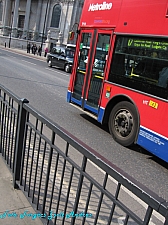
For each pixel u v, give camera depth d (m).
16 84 11.08
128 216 1.60
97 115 6.32
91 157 1.86
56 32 55.09
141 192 1.45
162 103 4.59
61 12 53.88
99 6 6.40
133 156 5.10
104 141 5.68
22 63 21.81
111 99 5.78
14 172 3.00
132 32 5.29
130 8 5.41
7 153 3.55
